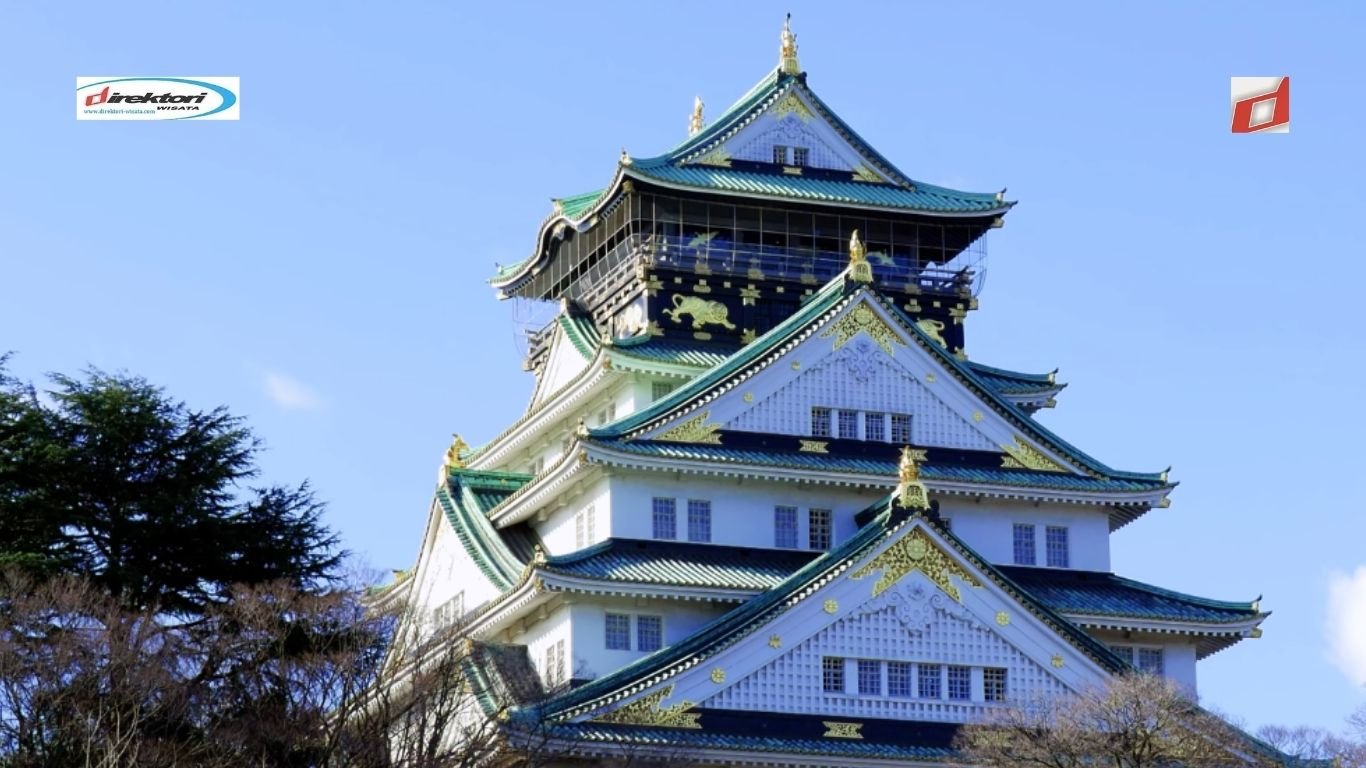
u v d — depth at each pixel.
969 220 120.69
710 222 117.69
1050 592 106.12
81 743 81.69
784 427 104.88
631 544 101.44
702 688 94.56
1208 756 91.75
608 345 110.31
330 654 87.31
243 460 100.88
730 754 93.19
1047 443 108.31
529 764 89.62
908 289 118.56
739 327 115.12
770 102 120.12
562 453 112.12
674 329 114.06
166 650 86.25
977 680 98.06
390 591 117.12
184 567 97.31
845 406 106.06
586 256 122.88
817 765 94.50
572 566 98.75
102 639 84.00
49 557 93.25
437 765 87.44
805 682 96.00
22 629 83.88
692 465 102.12
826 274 117.31
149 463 99.00
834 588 97.19
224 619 89.56
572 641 98.44
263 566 97.75
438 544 112.31
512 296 129.88
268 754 85.50
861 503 105.38
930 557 98.75
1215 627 105.44
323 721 85.81
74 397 98.75
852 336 106.94
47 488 96.75
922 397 107.44
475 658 97.19
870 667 97.12
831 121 121.00
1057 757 89.69
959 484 105.38
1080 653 99.00
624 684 93.50
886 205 118.69
